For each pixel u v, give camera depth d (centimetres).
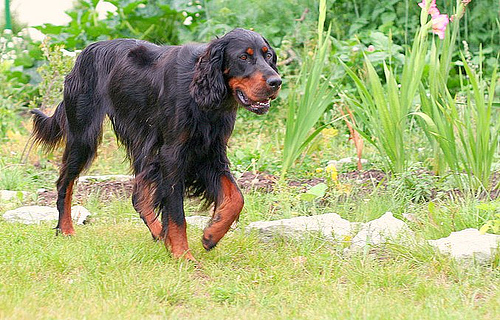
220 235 477
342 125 821
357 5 1002
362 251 477
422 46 608
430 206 512
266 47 450
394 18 958
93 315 366
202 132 464
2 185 687
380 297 403
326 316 373
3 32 1008
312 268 458
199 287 428
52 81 830
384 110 606
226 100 457
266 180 664
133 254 468
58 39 1018
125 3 1026
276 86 433
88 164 541
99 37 1026
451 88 905
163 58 489
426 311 377
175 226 472
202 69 446
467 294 411
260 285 426
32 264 446
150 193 480
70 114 539
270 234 520
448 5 959
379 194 601
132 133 509
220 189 480
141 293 405
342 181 632
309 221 524
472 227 507
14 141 799
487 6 944
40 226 553
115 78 514
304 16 931
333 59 880
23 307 375
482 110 579
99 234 532
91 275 434
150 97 488
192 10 1002
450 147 588
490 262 449
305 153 698
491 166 639
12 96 967
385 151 629
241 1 966
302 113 626
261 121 845
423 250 465
